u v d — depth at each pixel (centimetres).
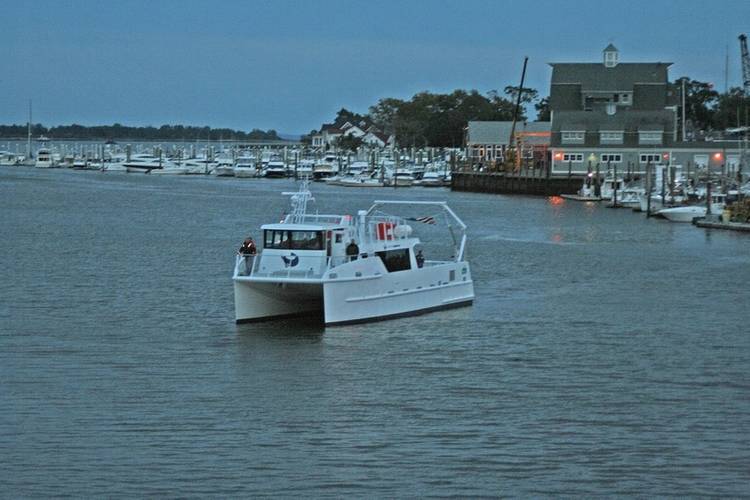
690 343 9712
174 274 13712
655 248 18300
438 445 6762
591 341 9712
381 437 6900
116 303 11331
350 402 7631
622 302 11938
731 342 9769
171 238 18888
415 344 9388
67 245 17462
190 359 8800
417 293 10562
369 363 8719
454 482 6188
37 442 6725
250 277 9856
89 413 7306
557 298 12131
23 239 18488
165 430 6981
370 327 10006
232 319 10400
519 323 10438
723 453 6675
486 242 18950
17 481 6134
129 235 19462
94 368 8488
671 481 6241
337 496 5994
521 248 17975
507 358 8981
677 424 7212
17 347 9175
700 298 12369
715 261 16312
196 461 6462
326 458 6525
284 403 7594
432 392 7906
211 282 12975
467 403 7638
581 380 8300
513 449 6706
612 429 7088
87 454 6538
